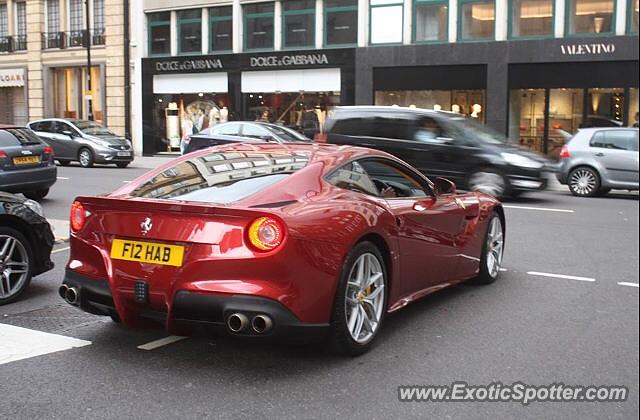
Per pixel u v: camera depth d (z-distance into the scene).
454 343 5.24
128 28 30.86
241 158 5.45
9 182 12.49
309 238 4.41
